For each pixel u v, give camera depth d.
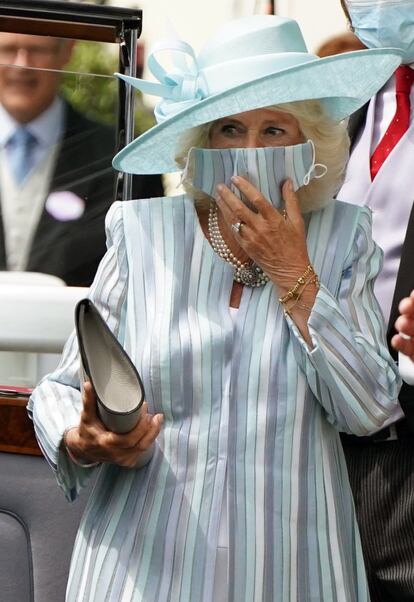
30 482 12.47
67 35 12.28
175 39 10.28
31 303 12.53
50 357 13.02
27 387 12.93
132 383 9.64
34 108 12.50
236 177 9.74
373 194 12.34
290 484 9.73
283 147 9.75
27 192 12.61
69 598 10.08
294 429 9.79
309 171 9.84
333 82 9.77
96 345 9.84
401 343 9.71
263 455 9.73
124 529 9.89
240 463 9.73
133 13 12.19
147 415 9.56
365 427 9.78
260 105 9.76
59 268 12.66
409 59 12.62
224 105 9.70
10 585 12.23
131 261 10.27
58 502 12.43
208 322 9.95
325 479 9.88
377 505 11.66
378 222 12.27
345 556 9.89
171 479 9.79
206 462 9.76
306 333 9.67
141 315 10.10
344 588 9.77
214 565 9.62
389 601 11.87
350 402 9.66
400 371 10.02
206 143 10.20
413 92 12.59
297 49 10.45
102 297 10.33
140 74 19.55
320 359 9.55
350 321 9.96
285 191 9.83
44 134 12.55
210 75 10.21
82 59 12.62
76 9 12.07
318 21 20.44
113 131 12.55
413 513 11.51
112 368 9.77
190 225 10.30
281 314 9.97
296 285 9.67
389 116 12.71
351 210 10.39
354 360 9.64
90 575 9.91
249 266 10.12
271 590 9.59
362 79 9.88
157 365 9.84
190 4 20.62
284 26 10.41
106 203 12.66
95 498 10.27
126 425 9.36
